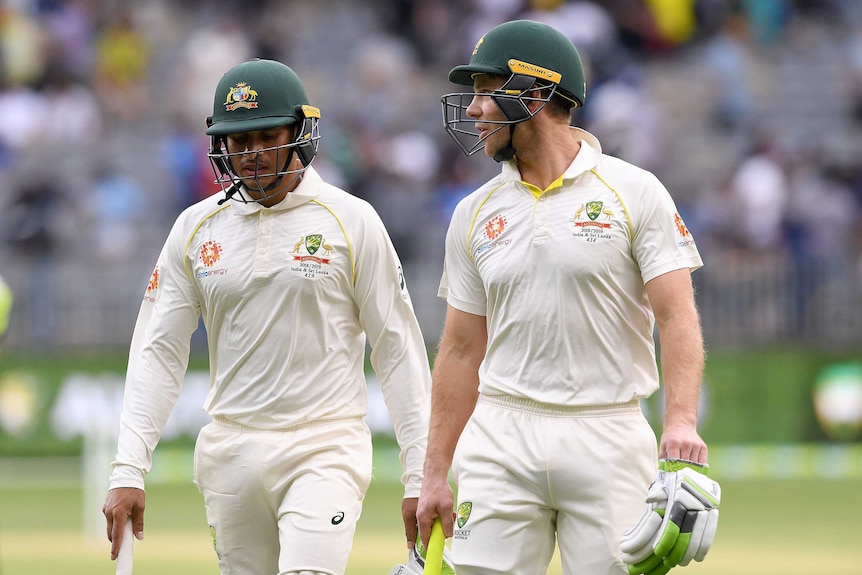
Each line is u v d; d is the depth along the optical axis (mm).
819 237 63906
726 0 74500
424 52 73062
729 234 63062
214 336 18625
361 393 18797
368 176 64125
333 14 74188
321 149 63688
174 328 18766
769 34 74812
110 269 56562
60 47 71062
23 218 63094
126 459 18266
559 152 16672
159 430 18703
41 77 70438
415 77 71688
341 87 71188
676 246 16141
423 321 57875
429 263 59281
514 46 16500
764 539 37438
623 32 71875
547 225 16375
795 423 55656
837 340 56281
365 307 18594
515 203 16719
